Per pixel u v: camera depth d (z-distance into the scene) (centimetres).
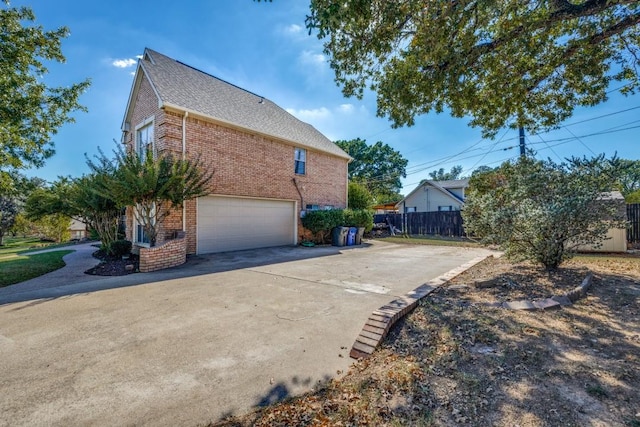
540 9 515
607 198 542
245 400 244
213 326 395
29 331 376
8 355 314
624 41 635
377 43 529
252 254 1043
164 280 652
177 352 324
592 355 284
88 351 324
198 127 1002
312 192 1466
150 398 244
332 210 1406
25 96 817
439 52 509
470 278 593
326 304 485
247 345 342
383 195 3966
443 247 1311
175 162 830
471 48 534
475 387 247
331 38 573
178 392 253
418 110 683
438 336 344
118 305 480
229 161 1088
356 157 3862
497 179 1574
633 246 1070
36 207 1545
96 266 811
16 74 784
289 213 1347
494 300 445
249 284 616
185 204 972
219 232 1071
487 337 330
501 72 627
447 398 236
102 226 1110
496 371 269
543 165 576
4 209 2255
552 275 547
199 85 1201
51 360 304
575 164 552
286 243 1331
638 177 1609
